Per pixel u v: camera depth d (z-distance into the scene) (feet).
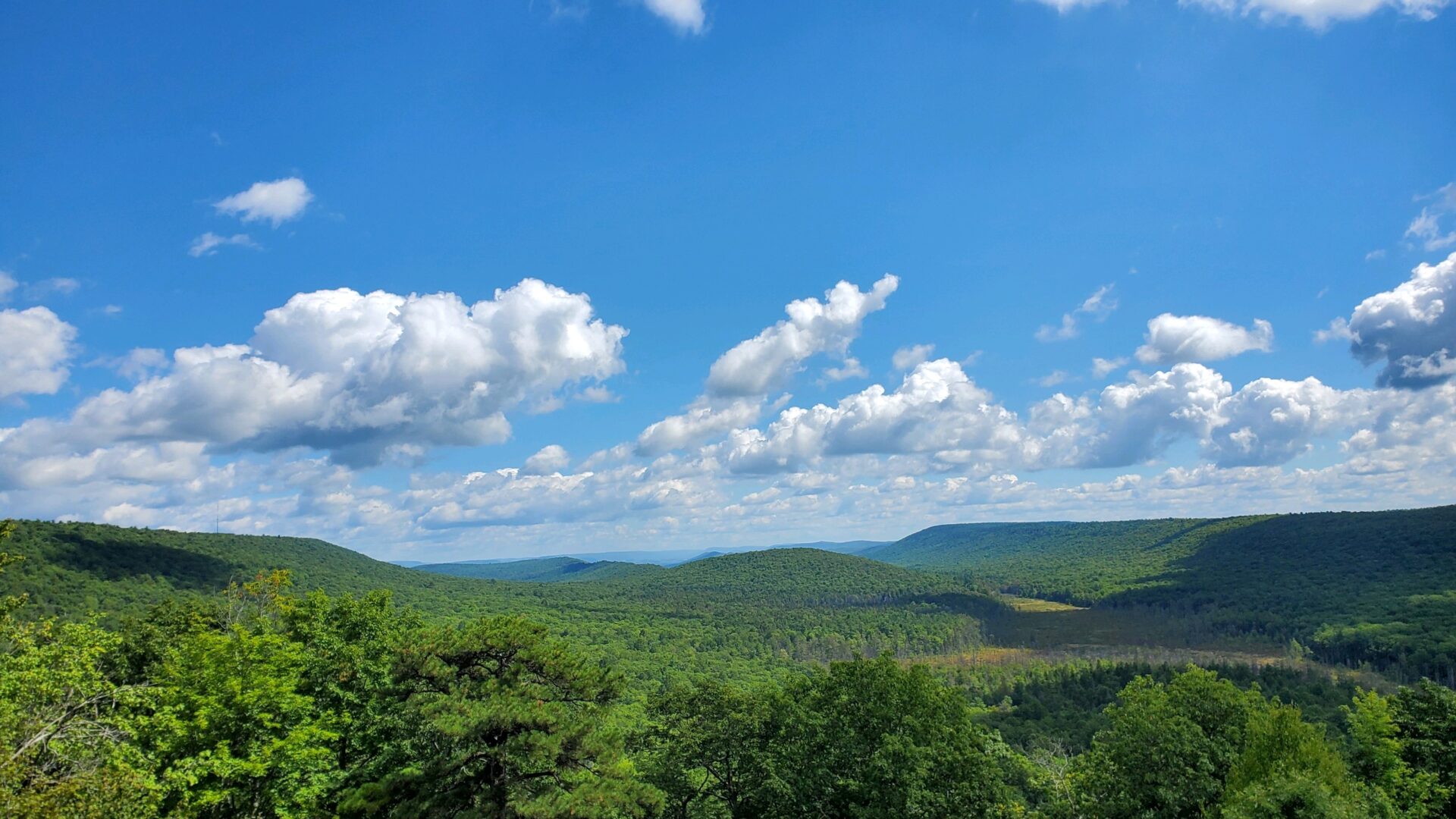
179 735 92.12
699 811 126.93
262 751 94.79
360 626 121.70
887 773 118.83
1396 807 116.88
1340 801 97.40
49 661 81.97
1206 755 128.26
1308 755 109.70
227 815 99.55
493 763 92.17
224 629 133.28
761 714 135.85
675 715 139.44
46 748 71.72
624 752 104.42
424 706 89.61
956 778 123.75
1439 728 134.21
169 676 102.06
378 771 109.70
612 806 86.94
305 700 102.17
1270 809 98.27
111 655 133.08
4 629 77.05
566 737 89.35
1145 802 129.08
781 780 124.47
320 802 107.55
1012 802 139.23
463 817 86.02
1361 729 135.44
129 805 72.02
